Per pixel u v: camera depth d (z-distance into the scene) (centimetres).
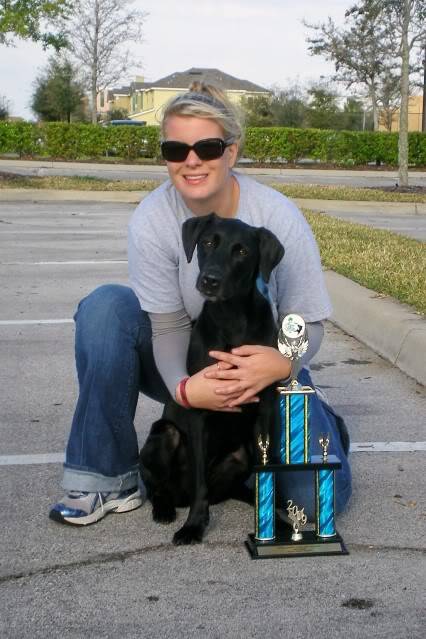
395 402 491
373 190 1969
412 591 281
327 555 306
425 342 537
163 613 266
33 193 1733
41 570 295
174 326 329
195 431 311
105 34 4088
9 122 2884
